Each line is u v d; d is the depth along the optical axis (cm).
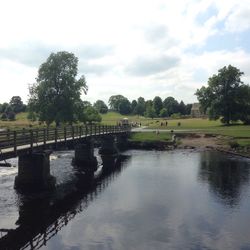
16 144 2462
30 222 2088
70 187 3019
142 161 4678
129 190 2912
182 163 4409
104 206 2438
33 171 2744
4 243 1786
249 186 3031
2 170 3503
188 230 1981
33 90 6894
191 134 7256
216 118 9288
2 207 2352
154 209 2370
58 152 5416
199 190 2898
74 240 1833
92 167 4119
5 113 13888
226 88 9062
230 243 1812
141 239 1853
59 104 6800
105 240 1836
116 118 16438
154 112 16525
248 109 9081
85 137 3922
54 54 7006
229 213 2284
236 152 5350
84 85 7119
